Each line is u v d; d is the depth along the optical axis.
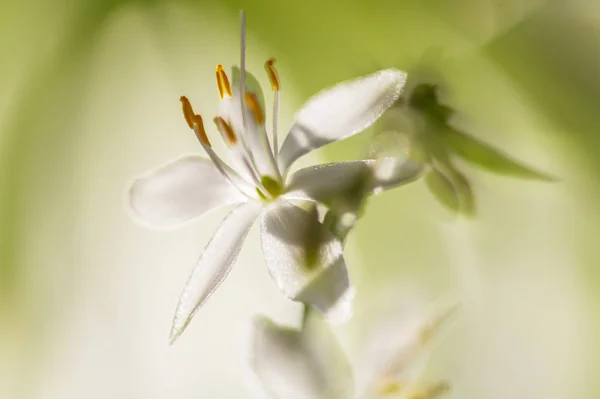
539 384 0.16
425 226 0.18
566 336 0.16
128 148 0.19
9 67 0.19
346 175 0.11
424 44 0.19
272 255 0.11
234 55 0.20
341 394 0.12
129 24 0.20
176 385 0.16
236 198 0.12
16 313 0.16
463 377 0.16
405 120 0.12
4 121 0.19
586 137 0.18
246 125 0.12
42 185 0.18
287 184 0.12
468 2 0.19
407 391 0.12
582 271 0.17
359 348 0.13
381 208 0.18
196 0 0.21
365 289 0.17
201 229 0.18
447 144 0.12
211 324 0.16
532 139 0.18
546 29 0.19
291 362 0.12
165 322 0.16
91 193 0.18
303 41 0.20
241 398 0.16
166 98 0.19
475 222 0.18
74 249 0.17
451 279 0.17
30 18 0.20
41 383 0.16
